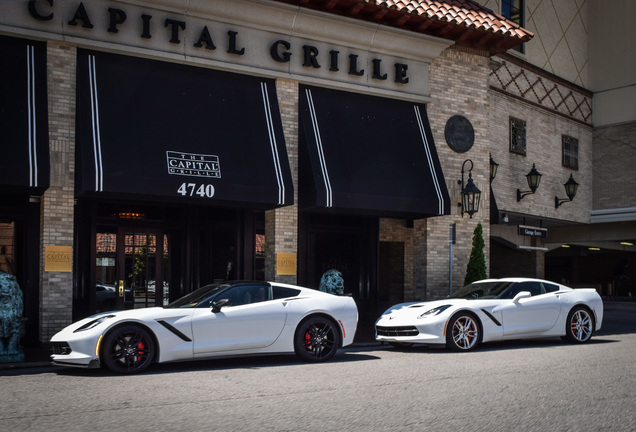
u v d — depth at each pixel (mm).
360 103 16078
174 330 9297
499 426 5742
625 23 25344
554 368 9219
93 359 8805
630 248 36562
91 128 12586
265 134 14430
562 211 24109
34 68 12484
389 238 18062
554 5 24609
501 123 21125
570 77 25234
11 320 10273
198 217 16266
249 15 14430
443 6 16844
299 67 15133
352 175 14992
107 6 13180
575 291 13297
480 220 17531
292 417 6102
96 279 15094
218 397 7113
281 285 10633
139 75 13523
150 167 12742
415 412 6305
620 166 25297
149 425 5801
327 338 10570
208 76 14328
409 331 11734
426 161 16359
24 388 7781
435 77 17078
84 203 14969
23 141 11875
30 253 13156
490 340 12031
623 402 6781
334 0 14820
